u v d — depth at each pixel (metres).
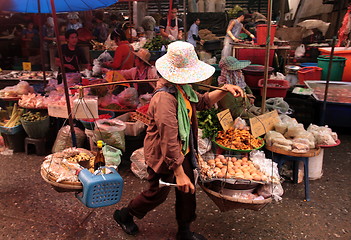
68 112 3.31
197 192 3.45
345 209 3.12
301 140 3.26
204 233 2.77
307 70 5.96
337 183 3.60
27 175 3.78
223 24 10.91
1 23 9.06
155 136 2.15
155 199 2.42
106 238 2.71
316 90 5.13
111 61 5.51
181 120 2.05
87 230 2.82
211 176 2.49
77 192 2.44
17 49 8.87
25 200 3.26
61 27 8.92
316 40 9.95
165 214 3.04
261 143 3.21
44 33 8.69
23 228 2.84
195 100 2.19
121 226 2.77
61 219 2.97
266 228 2.84
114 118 4.12
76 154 2.81
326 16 10.53
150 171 2.32
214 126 3.42
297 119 5.13
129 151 4.06
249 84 5.12
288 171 3.74
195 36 8.50
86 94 4.35
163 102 2.01
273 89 4.74
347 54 5.90
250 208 2.37
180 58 2.01
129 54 5.26
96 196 2.28
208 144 3.47
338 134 5.05
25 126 4.16
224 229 2.83
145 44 6.61
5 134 4.34
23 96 4.43
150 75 4.60
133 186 3.55
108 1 4.93
